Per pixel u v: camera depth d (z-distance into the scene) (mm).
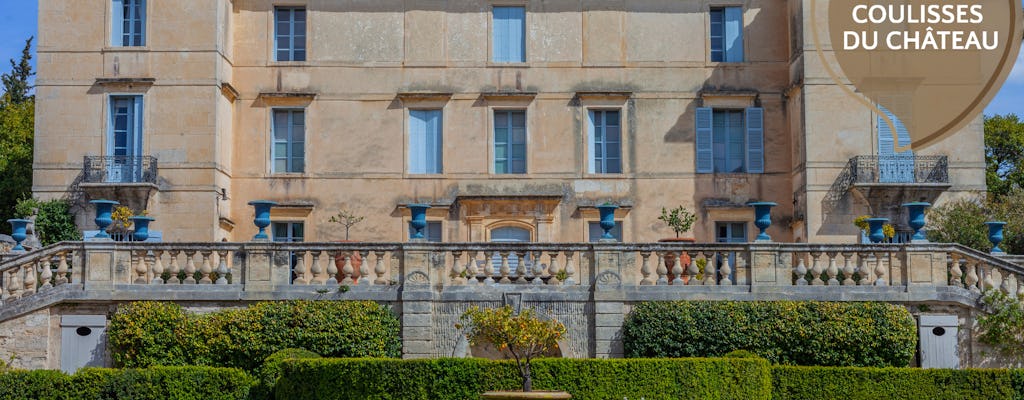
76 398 22953
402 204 36500
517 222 36562
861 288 26047
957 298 25906
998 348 25922
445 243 25953
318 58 37000
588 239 36656
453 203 36594
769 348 25328
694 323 25375
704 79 37281
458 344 25625
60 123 35406
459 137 36906
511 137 37188
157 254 25828
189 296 25562
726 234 37062
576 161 36906
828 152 35531
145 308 25281
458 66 37094
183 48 35469
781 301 25766
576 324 25812
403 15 37188
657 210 36781
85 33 35656
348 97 36906
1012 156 49156
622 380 22531
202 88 35312
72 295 25469
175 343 25141
